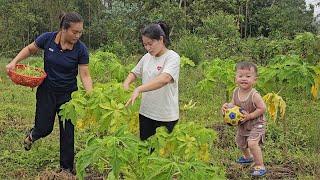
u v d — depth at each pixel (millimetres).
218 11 23766
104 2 28531
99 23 26219
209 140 3432
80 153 2826
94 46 26594
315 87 5855
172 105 4438
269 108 5598
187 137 3268
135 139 2975
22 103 9008
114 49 20219
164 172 2656
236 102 5148
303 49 12102
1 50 22203
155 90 4379
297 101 8469
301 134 6578
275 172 5293
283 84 6316
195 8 24047
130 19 23500
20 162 5438
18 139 6344
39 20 24078
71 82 4988
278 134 6562
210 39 18047
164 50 4355
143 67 4484
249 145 5020
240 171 5227
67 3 24734
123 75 7098
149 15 22766
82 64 4953
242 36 29922
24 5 23297
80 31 4699
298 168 5391
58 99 4992
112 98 3867
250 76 4984
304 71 5688
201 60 15234
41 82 4898
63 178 4891
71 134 5059
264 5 30891
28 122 7418
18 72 4957
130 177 3256
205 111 8125
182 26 22516
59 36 4844
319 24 29125
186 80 11102
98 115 3764
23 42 23203
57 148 5961
